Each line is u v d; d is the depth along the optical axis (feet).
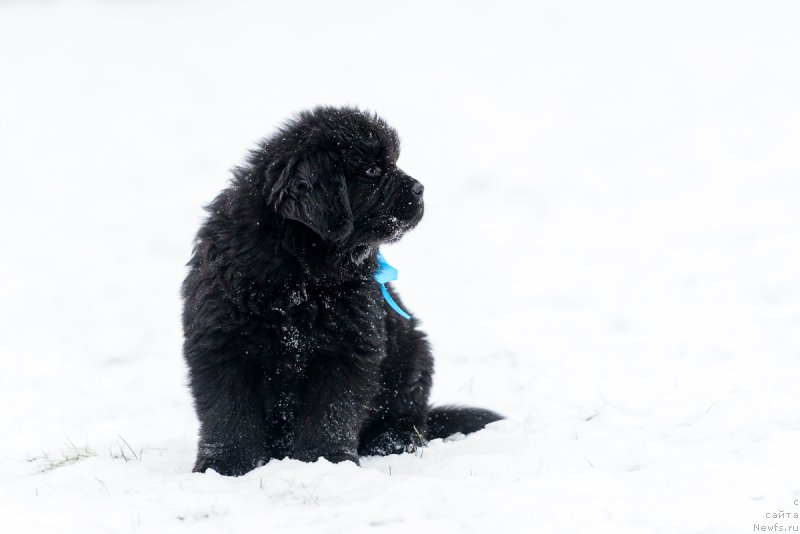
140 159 110.32
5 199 92.38
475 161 99.76
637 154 96.53
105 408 29.94
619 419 23.43
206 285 19.93
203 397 19.97
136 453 22.50
